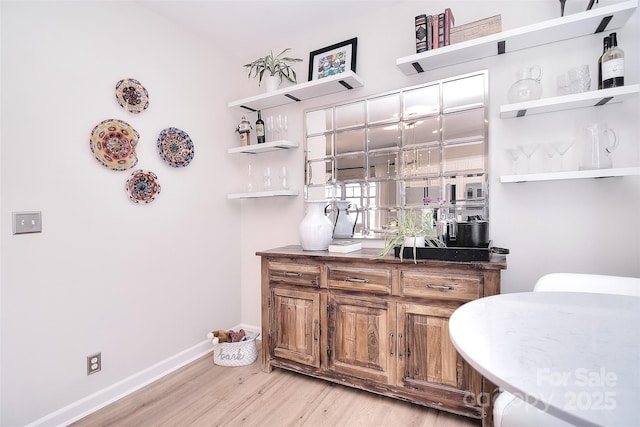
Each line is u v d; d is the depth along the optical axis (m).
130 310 2.00
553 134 1.74
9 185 1.51
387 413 1.69
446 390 1.61
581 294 1.11
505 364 0.64
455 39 1.81
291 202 2.60
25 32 1.57
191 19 2.28
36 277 1.60
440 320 1.62
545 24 1.57
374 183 2.25
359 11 2.23
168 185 2.24
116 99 1.95
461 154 1.97
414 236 1.71
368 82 2.26
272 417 1.68
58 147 1.68
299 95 2.42
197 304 2.44
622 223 1.62
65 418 1.67
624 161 1.60
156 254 2.16
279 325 2.09
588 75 1.58
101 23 1.88
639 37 1.57
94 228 1.83
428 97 2.06
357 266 1.81
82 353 1.77
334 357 1.90
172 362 2.23
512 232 1.84
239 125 2.70
